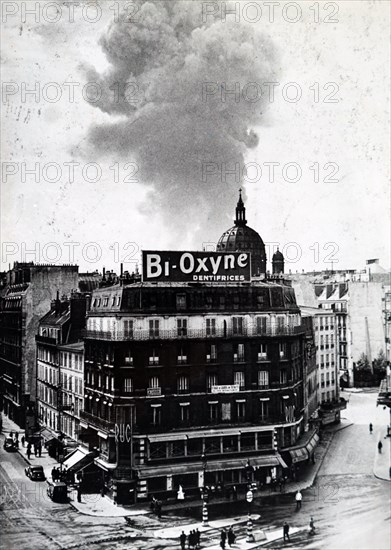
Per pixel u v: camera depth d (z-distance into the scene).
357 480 47.75
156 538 41.78
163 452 46.50
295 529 43.81
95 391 49.56
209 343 47.81
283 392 49.06
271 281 50.66
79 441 52.34
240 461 47.47
